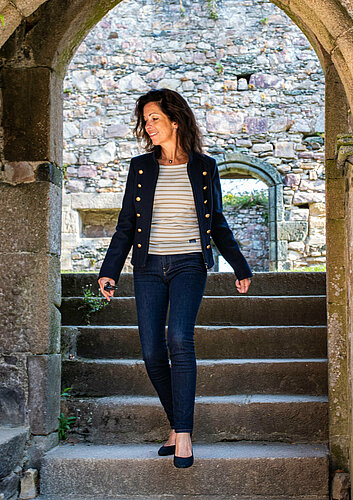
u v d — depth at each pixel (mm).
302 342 3314
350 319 2369
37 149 2799
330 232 2605
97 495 2492
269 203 9859
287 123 9953
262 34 10148
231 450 2609
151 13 10219
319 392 3006
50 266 2760
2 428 2645
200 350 3342
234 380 3043
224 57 10133
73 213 9820
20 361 2701
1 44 2498
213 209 2580
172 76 10109
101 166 9930
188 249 2422
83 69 10133
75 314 3691
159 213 2461
